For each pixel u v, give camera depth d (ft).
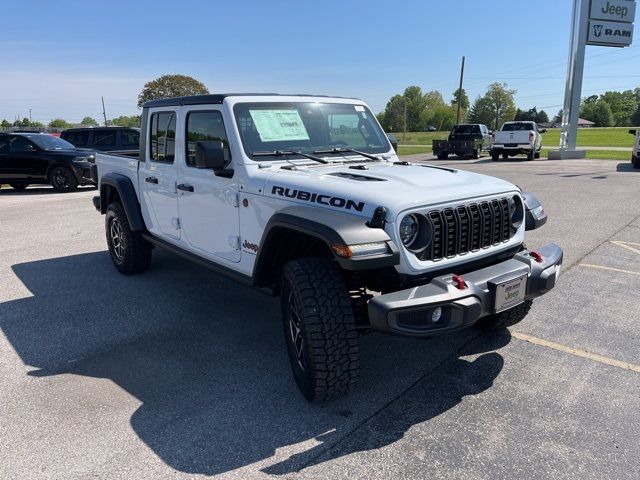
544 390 11.28
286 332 11.30
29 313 16.17
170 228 16.58
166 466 8.93
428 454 9.18
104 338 14.29
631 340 13.65
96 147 56.70
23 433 9.90
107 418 10.38
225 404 10.87
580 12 79.15
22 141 48.26
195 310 16.31
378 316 9.11
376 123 16.22
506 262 11.14
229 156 13.16
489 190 11.41
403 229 9.90
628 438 9.54
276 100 14.06
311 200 10.84
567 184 44.93
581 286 17.87
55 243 25.95
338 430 9.93
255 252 12.62
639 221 28.30
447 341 13.84
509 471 8.71
